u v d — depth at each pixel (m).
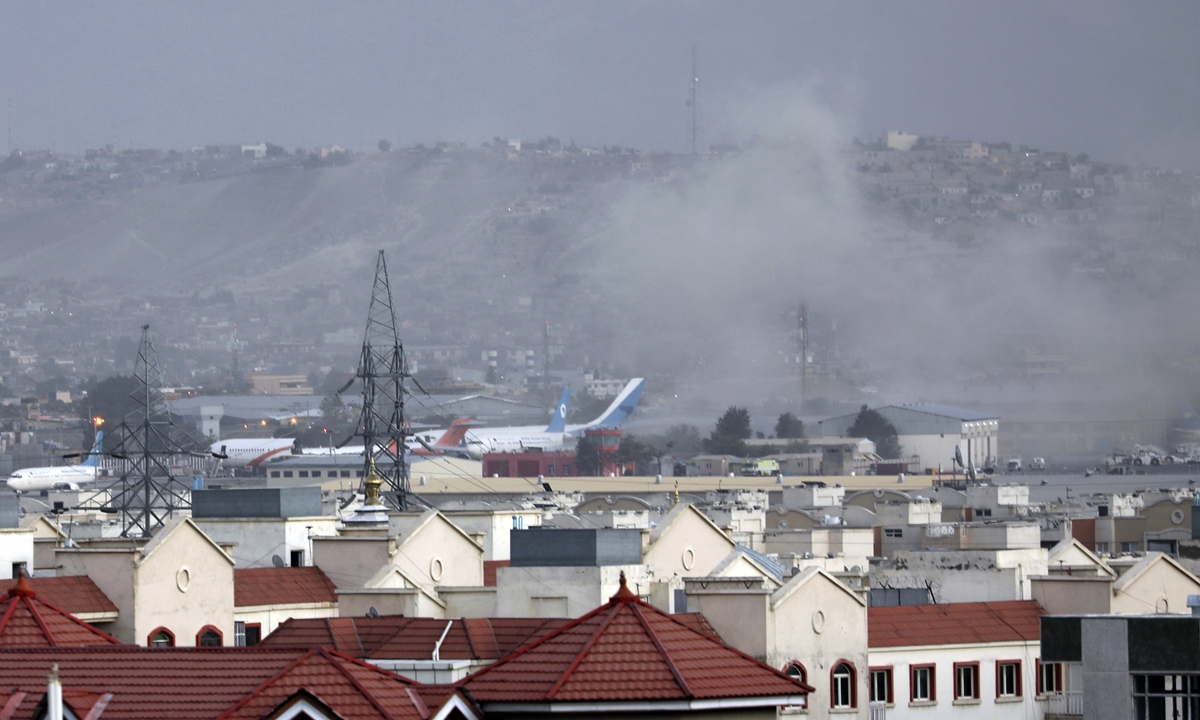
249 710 199.12
